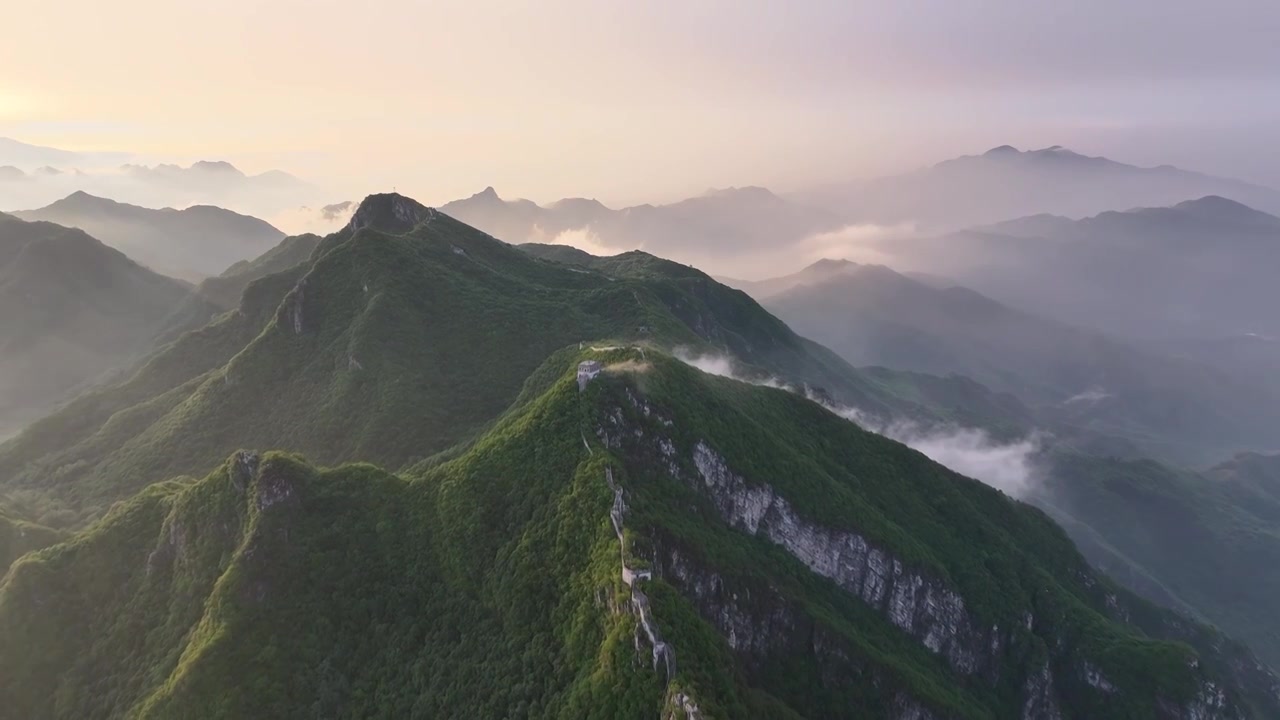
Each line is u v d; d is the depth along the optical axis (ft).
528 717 286.25
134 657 378.12
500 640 326.24
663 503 387.75
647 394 442.91
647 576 301.63
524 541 354.95
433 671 330.75
